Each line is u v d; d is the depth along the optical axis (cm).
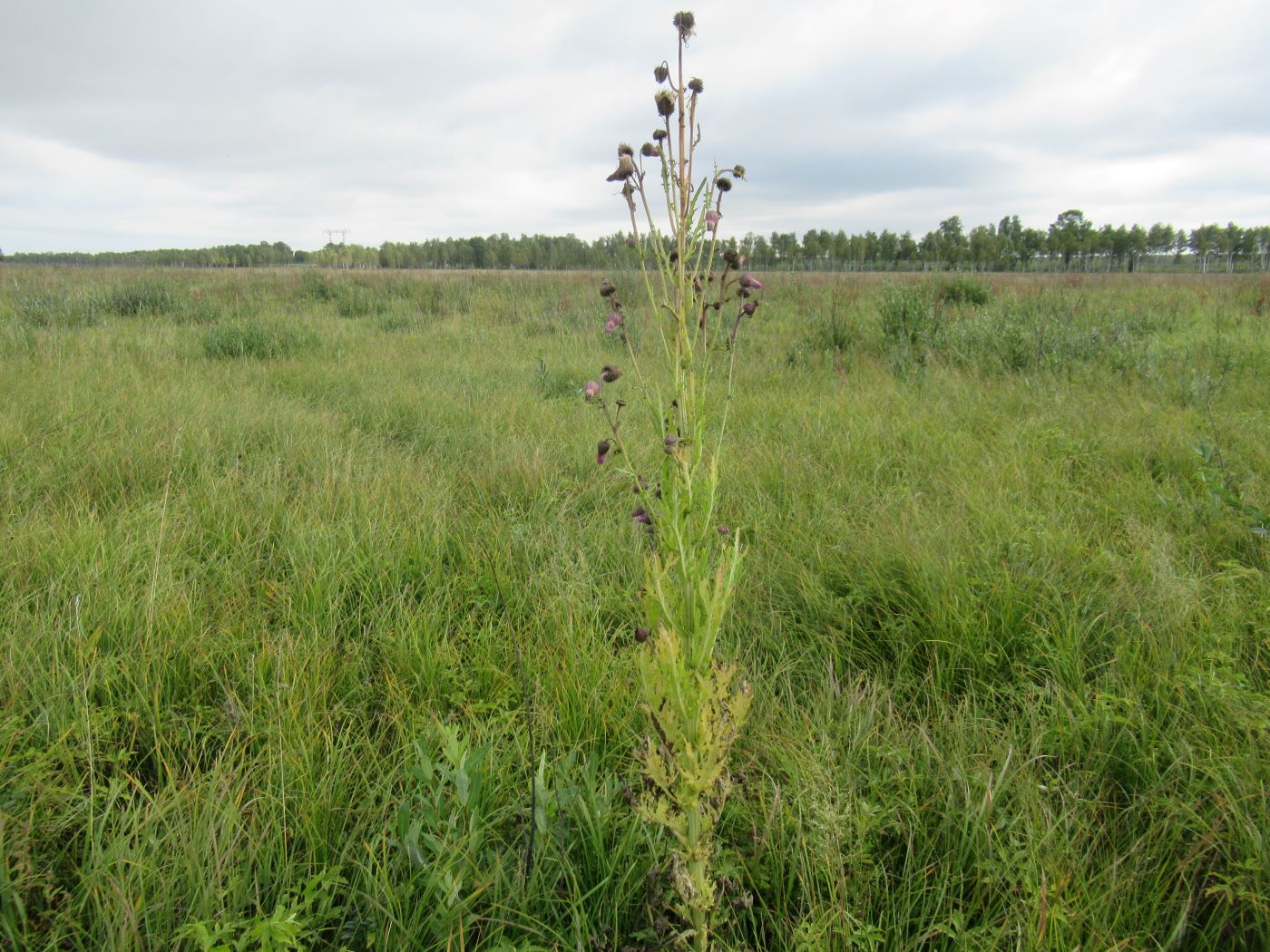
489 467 451
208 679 244
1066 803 192
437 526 352
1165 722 222
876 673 256
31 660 235
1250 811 182
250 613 282
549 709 228
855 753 211
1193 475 418
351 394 665
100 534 320
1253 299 1441
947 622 271
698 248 143
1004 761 204
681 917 154
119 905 151
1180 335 1006
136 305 1276
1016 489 403
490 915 162
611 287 154
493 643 270
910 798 194
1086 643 268
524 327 1207
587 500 418
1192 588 281
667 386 164
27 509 357
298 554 322
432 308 1548
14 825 170
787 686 241
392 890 161
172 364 737
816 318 1070
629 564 329
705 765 136
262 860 172
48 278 2030
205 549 334
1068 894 163
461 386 707
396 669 255
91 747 195
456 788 180
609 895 175
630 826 186
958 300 1461
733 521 372
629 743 211
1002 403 610
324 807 186
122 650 247
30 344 803
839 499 405
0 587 280
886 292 1153
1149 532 336
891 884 179
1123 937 159
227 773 196
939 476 433
